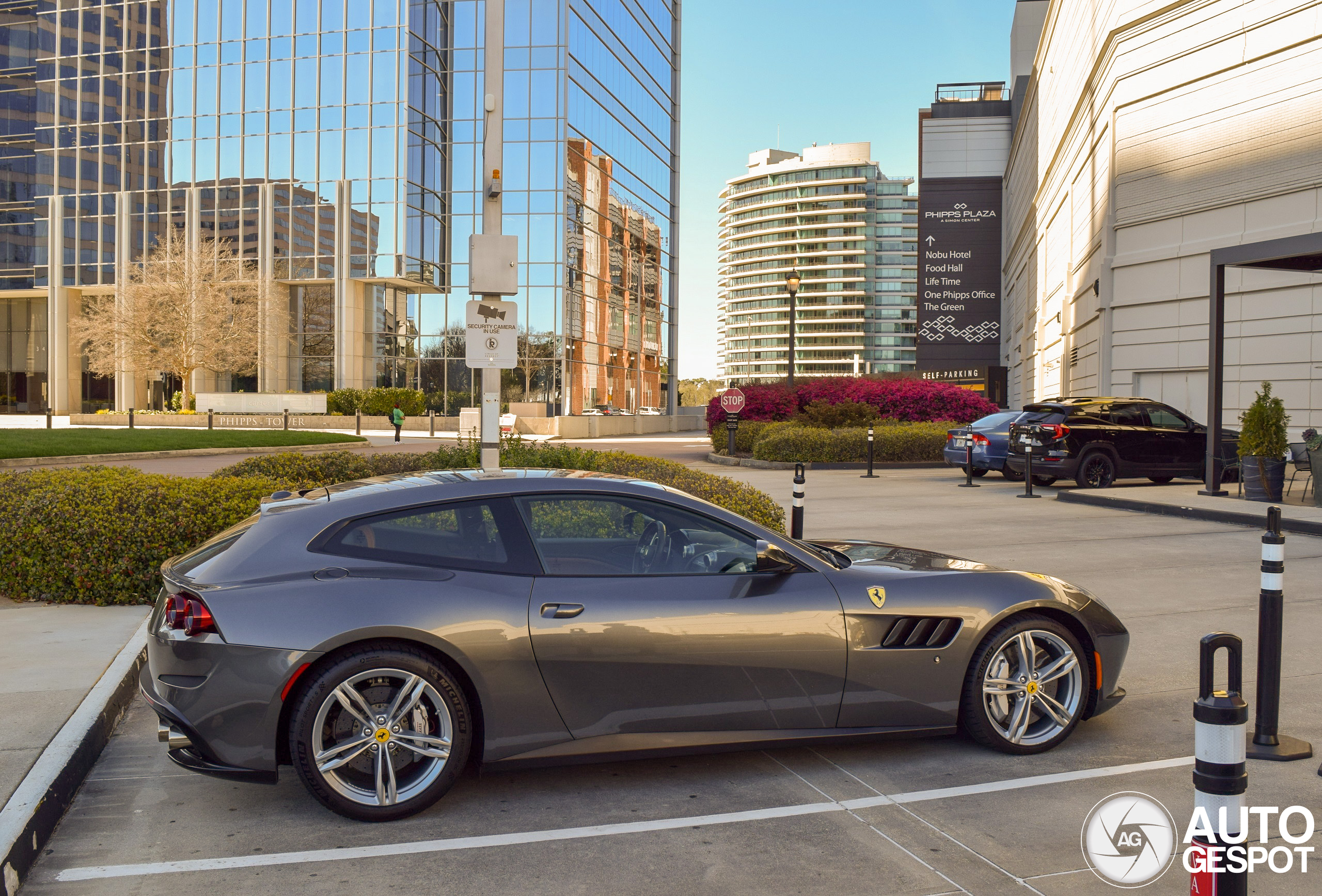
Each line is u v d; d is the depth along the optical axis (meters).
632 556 4.33
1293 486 15.90
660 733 4.18
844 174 181.12
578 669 4.05
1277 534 4.58
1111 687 4.85
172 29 47.09
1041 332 39.81
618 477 4.71
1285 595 8.12
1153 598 8.03
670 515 4.38
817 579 4.42
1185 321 21.28
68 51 49.22
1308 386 18.03
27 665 5.65
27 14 50.12
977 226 65.88
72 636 6.37
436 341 45.12
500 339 9.12
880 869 3.50
